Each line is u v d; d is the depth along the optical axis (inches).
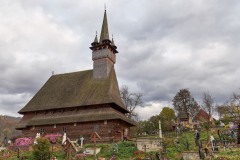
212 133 1827.0
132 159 1245.1
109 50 2317.9
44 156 1263.5
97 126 1921.8
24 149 1643.7
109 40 2305.6
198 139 1363.2
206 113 3174.2
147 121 3245.6
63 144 1504.7
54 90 2335.1
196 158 1135.6
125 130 2069.4
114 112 1931.6
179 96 3956.7
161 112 3690.9
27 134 2122.3
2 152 1617.9
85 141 1807.3
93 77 2261.3
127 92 3304.6
